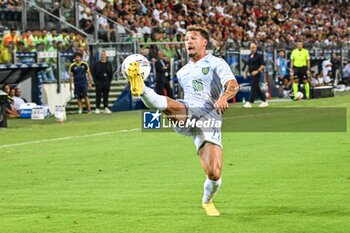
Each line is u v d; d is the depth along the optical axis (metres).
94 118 36.38
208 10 60.22
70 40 42.03
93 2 51.00
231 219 13.38
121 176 18.30
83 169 19.45
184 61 45.94
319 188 16.23
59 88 40.84
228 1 63.34
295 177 17.66
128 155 22.00
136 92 12.78
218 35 55.16
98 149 23.47
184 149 23.16
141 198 15.44
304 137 25.83
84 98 40.22
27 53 39.69
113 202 15.06
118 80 43.06
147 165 19.98
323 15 74.62
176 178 17.89
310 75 50.00
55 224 13.17
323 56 59.62
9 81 38.69
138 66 12.72
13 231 12.70
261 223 13.05
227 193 15.80
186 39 13.70
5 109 31.69
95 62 40.03
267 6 67.38
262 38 59.31
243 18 63.34
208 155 13.25
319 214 13.74
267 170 18.73
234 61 48.44
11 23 42.38
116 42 45.03
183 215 13.77
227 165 19.62
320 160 20.25
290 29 67.12
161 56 42.06
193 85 13.48
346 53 62.97
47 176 18.45
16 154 22.55
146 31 51.31
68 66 41.25
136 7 53.06
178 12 56.53
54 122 34.22
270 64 50.91
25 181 17.78
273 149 22.73
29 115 37.03
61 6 46.41
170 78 44.38
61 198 15.59
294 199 15.09
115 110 42.00
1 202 15.24
